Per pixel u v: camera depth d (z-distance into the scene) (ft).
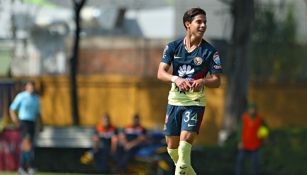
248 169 233.35
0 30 419.54
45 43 414.41
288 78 375.25
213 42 362.12
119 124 366.22
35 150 253.24
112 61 388.78
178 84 92.22
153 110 361.30
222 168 242.58
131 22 457.68
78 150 251.80
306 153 237.86
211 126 347.36
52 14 449.89
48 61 407.23
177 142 96.48
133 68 384.06
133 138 230.27
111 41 390.42
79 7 351.87
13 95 270.26
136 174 231.91
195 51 94.27
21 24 423.23
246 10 298.35
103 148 232.94
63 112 368.68
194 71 94.48
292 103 359.05
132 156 230.07
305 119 358.84
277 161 238.48
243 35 299.17
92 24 451.12
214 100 347.56
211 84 92.99
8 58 379.96
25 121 213.05
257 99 358.43
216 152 244.83
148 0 458.91
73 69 348.38
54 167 251.19
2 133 236.84
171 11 453.99
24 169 218.18
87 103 370.32
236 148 243.60
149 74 381.19
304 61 379.35
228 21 383.24
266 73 376.07
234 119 299.99
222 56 359.05
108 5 463.42
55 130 256.73
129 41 386.11
